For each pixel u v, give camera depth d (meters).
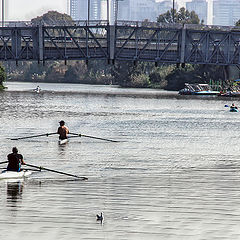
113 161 88.62
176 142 112.94
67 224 54.97
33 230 53.31
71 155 94.38
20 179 73.94
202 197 65.25
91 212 58.84
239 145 109.56
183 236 52.12
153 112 192.75
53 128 136.00
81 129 135.38
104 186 70.12
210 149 103.38
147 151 99.94
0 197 64.25
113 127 140.88
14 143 108.62
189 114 185.75
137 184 71.50
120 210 59.59
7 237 51.47
